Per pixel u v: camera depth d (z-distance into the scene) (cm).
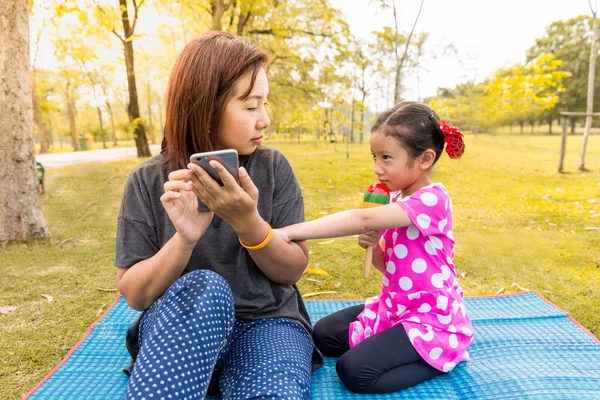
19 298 301
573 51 3112
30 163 428
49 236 442
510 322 241
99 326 242
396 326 181
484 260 371
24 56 414
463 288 317
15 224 423
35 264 369
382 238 203
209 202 136
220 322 133
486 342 217
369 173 909
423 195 178
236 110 148
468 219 511
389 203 189
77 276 343
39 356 229
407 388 179
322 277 338
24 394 198
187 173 134
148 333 133
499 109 977
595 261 363
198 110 146
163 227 160
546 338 221
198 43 149
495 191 677
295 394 130
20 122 416
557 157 1120
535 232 450
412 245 182
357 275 341
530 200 604
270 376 134
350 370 172
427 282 180
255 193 139
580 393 172
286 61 1223
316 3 1045
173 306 131
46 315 276
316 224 168
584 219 496
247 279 165
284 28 1077
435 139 182
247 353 149
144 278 148
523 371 188
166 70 1320
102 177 909
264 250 152
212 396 171
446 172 876
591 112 848
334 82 1197
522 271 347
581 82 3042
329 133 1528
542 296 276
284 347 149
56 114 4050
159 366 121
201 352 126
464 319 188
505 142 1264
